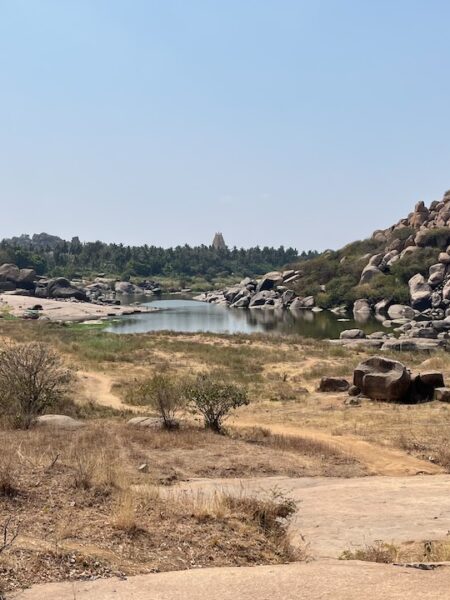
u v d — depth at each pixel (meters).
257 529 8.15
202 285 171.00
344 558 7.43
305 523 9.53
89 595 5.26
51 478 9.20
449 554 7.43
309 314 91.25
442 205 118.62
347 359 40.31
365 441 17.77
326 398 26.70
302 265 122.62
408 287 92.62
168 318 85.44
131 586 5.54
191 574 5.92
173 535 7.40
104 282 159.25
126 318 85.06
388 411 23.20
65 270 171.00
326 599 5.10
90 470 9.64
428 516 10.01
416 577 5.71
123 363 37.41
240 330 69.81
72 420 17.98
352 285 100.81
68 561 6.11
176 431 17.72
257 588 5.44
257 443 16.86
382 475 14.27
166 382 21.33
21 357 21.42
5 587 5.34
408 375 25.75
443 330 68.12
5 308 88.44
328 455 15.80
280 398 27.17
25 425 16.73
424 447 16.94
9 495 8.05
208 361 38.97
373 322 78.56
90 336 51.66
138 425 18.33
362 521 9.67
